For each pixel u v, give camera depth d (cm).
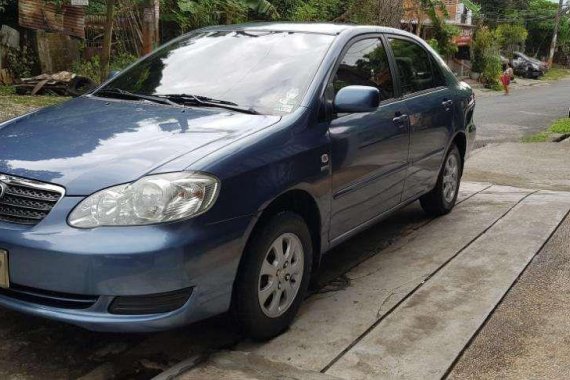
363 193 402
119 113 361
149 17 1276
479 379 293
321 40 408
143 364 310
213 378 288
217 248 285
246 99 369
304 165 335
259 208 305
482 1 4575
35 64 1479
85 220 273
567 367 304
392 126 429
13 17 1486
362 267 441
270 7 1570
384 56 457
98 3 1680
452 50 3142
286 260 333
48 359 312
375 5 2069
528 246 473
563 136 1192
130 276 266
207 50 425
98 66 1543
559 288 396
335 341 328
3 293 293
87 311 275
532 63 4200
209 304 289
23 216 284
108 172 286
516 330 340
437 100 514
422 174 495
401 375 296
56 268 270
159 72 419
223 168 291
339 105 361
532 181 770
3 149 316
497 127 1470
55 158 301
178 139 314
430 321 350
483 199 629
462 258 452
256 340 327
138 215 272
